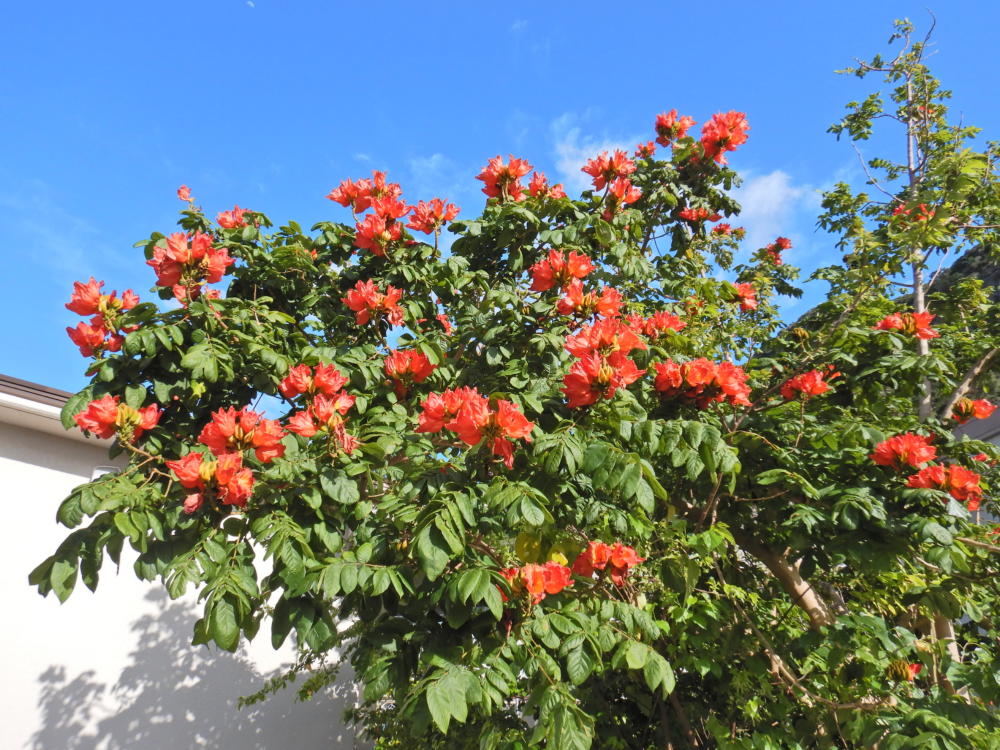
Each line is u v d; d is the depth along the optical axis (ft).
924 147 23.63
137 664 17.83
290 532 7.27
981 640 13.67
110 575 18.13
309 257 11.98
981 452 12.50
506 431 7.41
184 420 9.53
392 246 12.03
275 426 7.86
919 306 20.61
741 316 17.58
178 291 9.37
